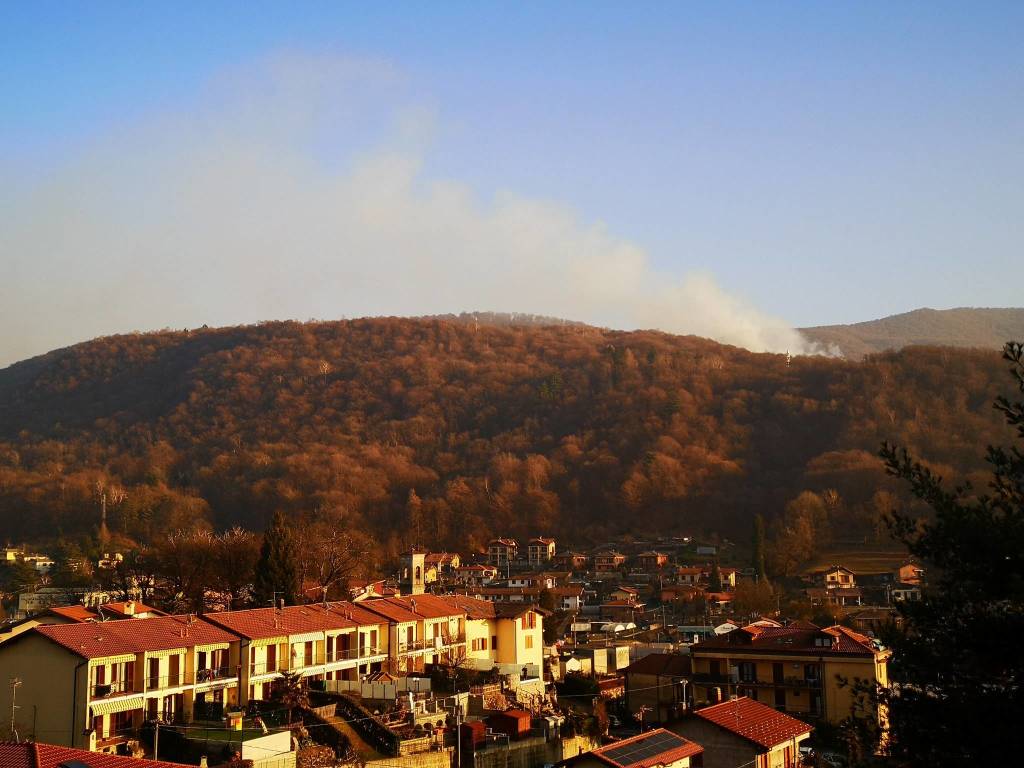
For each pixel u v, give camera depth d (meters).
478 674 75.44
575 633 124.50
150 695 57.50
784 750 54.53
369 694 66.44
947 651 22.02
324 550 105.81
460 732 60.56
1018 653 20.92
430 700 65.44
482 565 192.12
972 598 21.89
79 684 53.78
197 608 93.75
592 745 68.25
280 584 85.94
